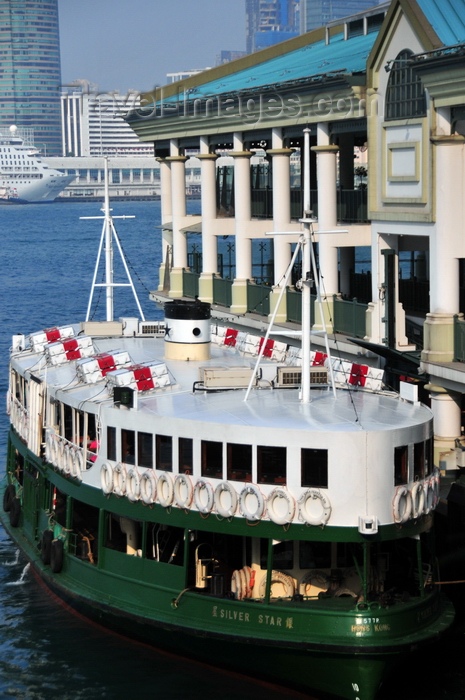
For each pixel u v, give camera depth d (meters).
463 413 51.50
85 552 47.44
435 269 50.38
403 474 39.53
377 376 45.53
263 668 40.12
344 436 38.34
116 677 42.75
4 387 94.56
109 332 61.16
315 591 40.91
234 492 39.59
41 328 139.62
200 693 41.28
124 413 43.00
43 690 42.22
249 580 40.75
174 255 80.25
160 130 80.19
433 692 41.44
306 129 42.41
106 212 63.03
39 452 51.59
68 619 48.00
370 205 55.44
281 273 65.12
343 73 56.25
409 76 51.97
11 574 53.88
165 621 41.59
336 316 58.97
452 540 46.34
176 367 51.22
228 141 71.19
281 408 42.19
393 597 40.44
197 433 40.47
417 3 51.09
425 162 51.00
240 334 55.91
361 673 38.47
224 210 78.19
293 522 38.88
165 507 41.62
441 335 49.81
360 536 38.53
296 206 68.94
